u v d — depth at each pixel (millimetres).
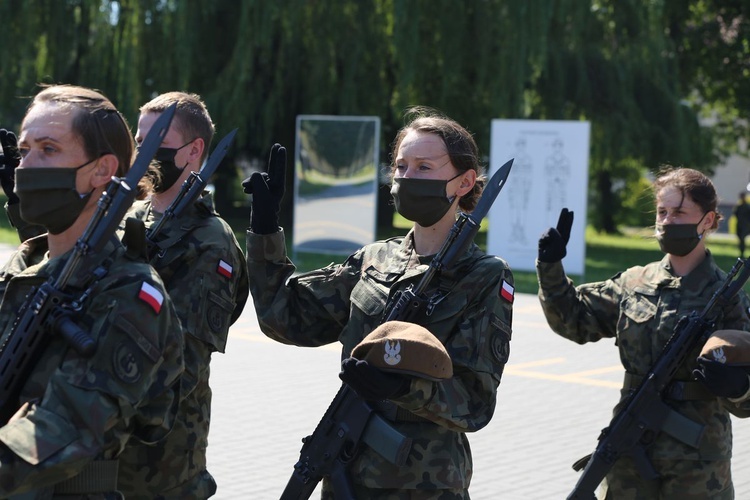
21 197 2387
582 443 7051
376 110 23125
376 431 3027
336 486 3105
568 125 16953
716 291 4105
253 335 11102
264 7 21844
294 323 3436
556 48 23781
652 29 24578
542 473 6340
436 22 22906
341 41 22703
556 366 9844
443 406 2877
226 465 6297
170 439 3568
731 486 4172
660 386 4020
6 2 22516
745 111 30859
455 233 3080
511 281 3162
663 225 4211
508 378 9234
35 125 2369
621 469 4164
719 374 3666
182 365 2494
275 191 3414
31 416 2186
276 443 6812
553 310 4355
